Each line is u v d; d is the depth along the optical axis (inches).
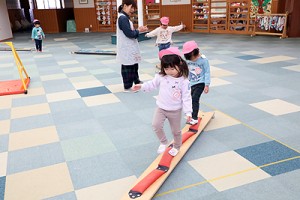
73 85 218.8
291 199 89.0
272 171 103.4
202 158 113.3
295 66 251.6
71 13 661.9
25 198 94.3
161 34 247.9
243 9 471.5
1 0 496.7
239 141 125.6
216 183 98.1
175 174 103.8
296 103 167.2
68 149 124.3
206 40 423.2
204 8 504.4
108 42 443.8
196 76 129.4
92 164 112.3
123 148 123.5
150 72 249.8
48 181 102.7
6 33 510.3
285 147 119.5
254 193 92.4
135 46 189.9
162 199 91.3
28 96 196.9
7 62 315.3
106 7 580.4
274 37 430.9
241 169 105.3
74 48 396.2
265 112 155.7
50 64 297.0
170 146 115.0
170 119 104.3
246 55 304.8
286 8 435.8
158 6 534.3
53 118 158.2
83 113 163.6
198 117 142.1
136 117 155.5
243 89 195.3
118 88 207.3
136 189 90.2
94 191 96.5
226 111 159.0
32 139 134.7
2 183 102.5
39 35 369.4
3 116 163.6
